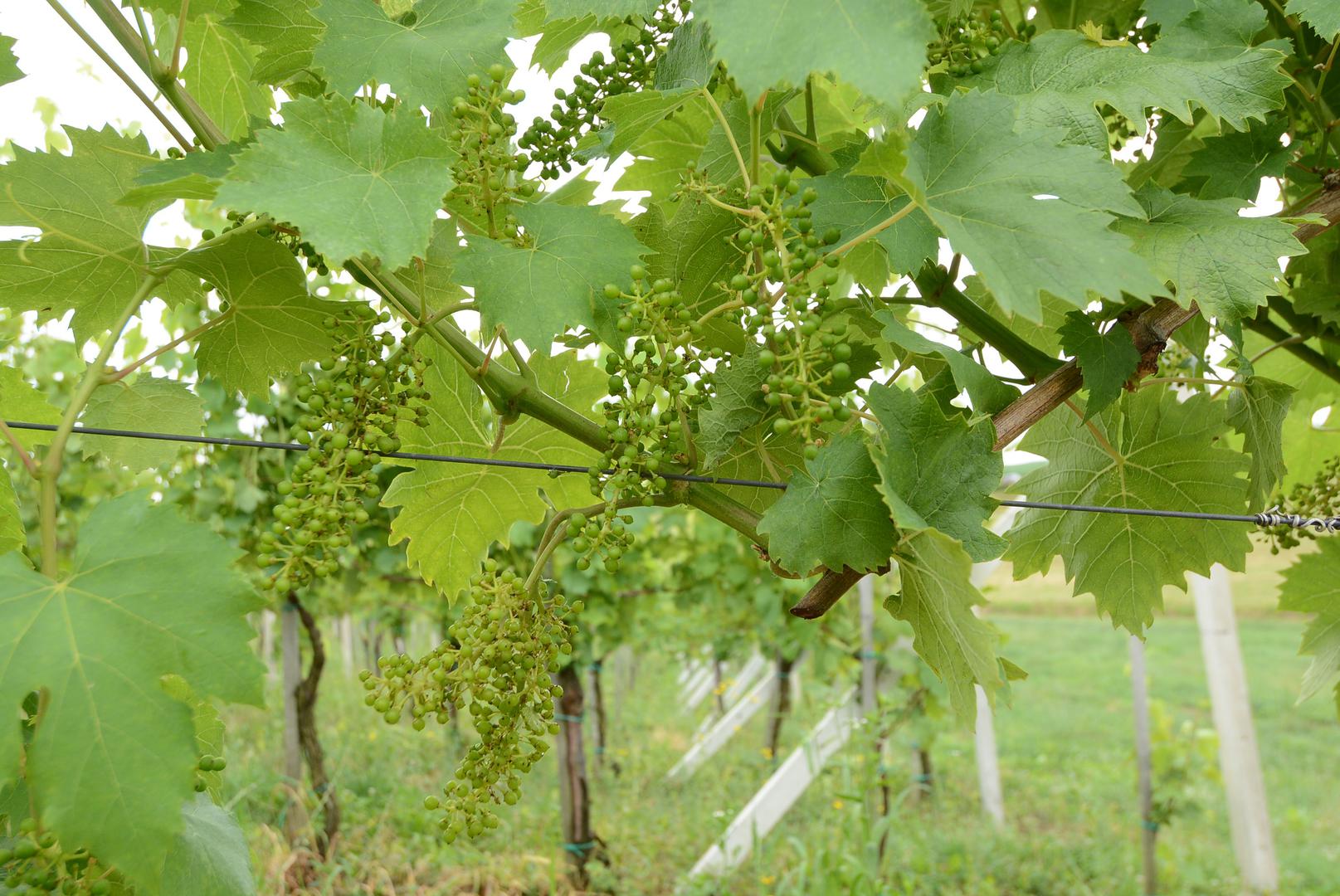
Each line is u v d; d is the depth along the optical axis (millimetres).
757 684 12070
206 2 1711
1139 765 7309
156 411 1730
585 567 1391
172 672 979
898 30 1090
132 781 919
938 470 1311
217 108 2037
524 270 1313
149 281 1386
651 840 7883
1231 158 1789
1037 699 17375
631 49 1615
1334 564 2254
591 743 11547
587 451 1800
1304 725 15461
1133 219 1591
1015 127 1408
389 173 1218
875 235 1350
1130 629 2078
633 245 1379
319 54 1337
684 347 1417
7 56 1458
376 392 1420
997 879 7566
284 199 1139
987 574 5957
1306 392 2768
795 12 1123
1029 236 1235
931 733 7582
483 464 1508
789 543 1293
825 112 2303
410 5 1586
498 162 1320
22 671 944
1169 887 7789
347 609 11203
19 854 992
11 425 1370
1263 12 1654
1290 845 9641
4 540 1331
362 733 10414
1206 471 1978
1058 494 2072
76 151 1520
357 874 6488
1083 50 1607
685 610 9906
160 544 1046
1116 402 1991
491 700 1329
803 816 8352
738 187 1490
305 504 1261
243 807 6379
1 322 5133
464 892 6539
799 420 1269
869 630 6566
